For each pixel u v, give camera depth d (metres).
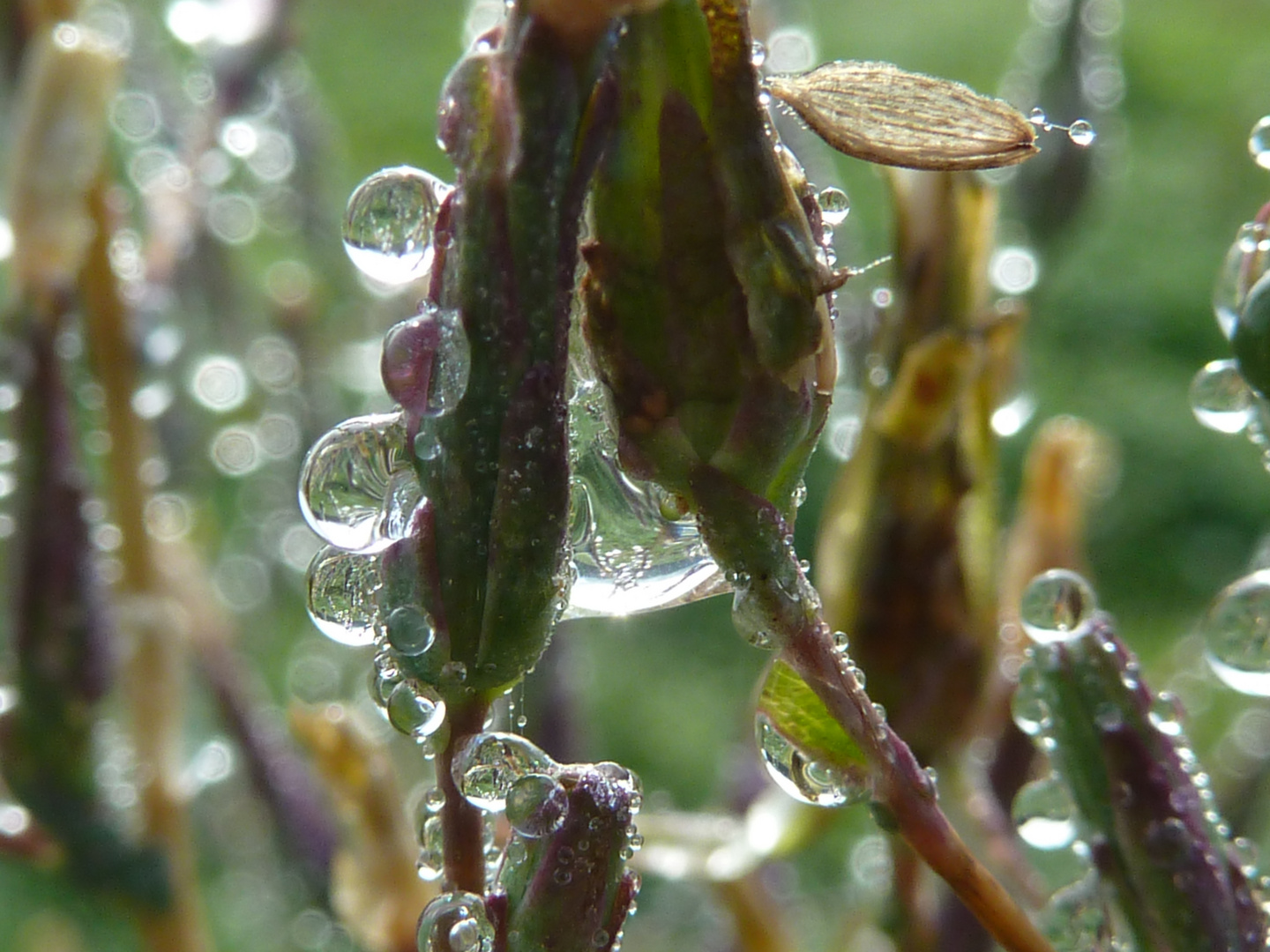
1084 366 0.21
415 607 0.05
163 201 0.08
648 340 0.05
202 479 0.09
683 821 0.07
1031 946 0.05
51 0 0.07
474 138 0.05
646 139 0.05
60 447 0.07
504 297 0.05
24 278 0.07
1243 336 0.05
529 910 0.05
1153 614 0.17
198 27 0.09
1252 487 0.19
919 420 0.06
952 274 0.06
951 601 0.06
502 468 0.05
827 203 0.05
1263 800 0.08
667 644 0.18
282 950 0.09
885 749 0.05
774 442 0.05
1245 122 0.26
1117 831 0.05
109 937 0.15
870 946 0.08
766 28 0.08
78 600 0.07
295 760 0.08
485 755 0.05
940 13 0.28
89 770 0.07
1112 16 0.08
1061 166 0.08
